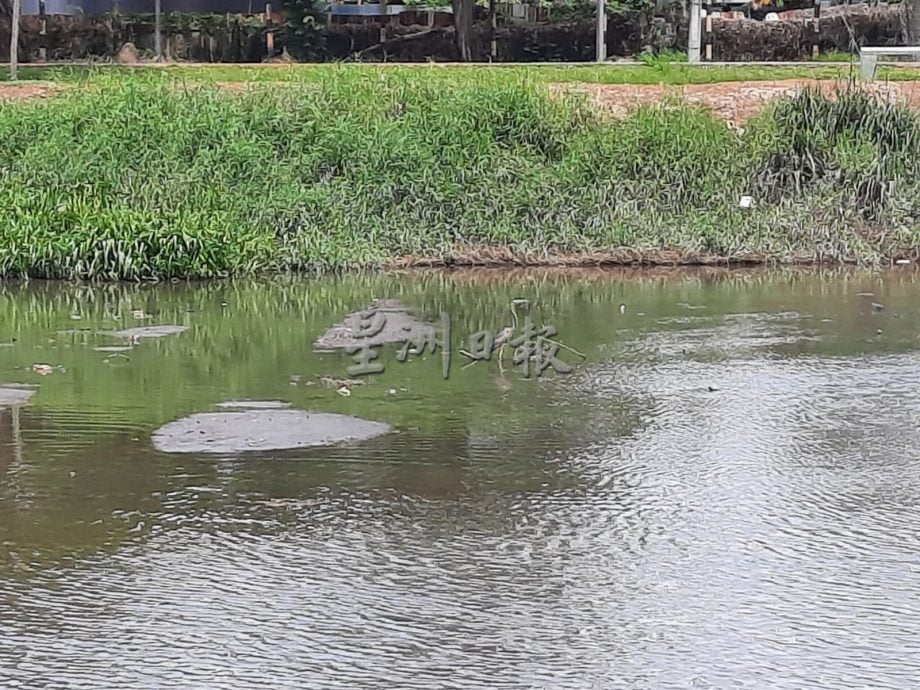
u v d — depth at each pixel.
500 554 8.78
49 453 10.79
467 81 24.73
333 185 22.27
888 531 9.18
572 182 22.45
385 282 19.69
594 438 11.26
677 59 32.38
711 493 9.91
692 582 8.36
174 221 20.19
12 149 22.66
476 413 12.03
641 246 21.25
